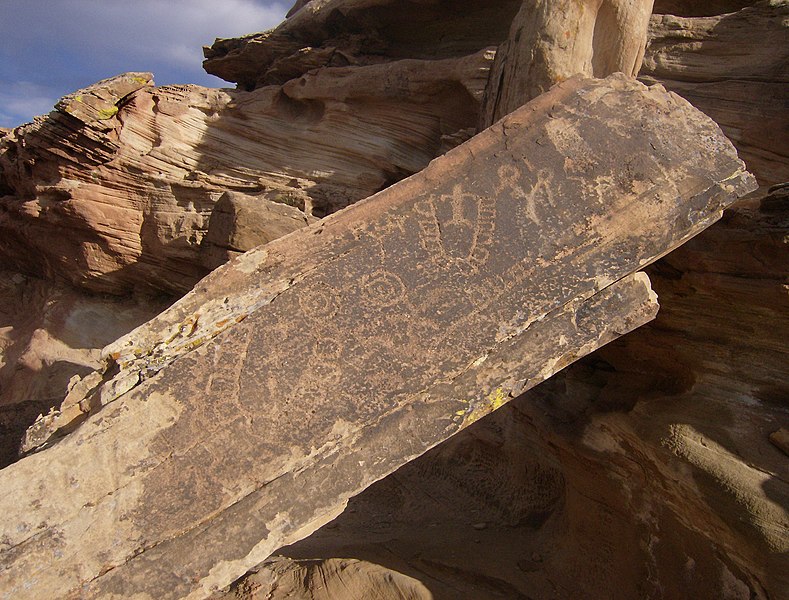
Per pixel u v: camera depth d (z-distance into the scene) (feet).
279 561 11.77
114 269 30.22
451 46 30.55
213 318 7.48
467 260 7.45
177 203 29.66
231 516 7.04
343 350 7.38
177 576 6.86
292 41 34.55
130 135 29.76
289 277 7.61
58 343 27.89
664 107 7.66
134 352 7.47
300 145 30.83
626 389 11.21
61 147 29.37
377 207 7.71
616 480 10.81
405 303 7.43
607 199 7.41
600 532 11.45
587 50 14.98
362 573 10.46
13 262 33.47
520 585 11.53
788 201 8.31
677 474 9.02
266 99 31.24
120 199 29.78
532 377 7.28
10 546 6.62
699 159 7.45
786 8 19.01
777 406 8.71
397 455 7.22
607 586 10.90
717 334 9.52
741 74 19.72
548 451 13.96
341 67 30.14
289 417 7.22
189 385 7.26
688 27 20.62
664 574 9.76
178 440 7.11
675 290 10.01
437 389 7.30
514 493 15.33
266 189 29.86
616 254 7.36
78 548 6.75
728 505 8.14
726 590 8.59
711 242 9.23
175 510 6.98
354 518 15.79
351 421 7.24
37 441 7.41
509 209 7.48
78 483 6.88
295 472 7.15
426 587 10.20
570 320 7.34
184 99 30.96
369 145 29.43
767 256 8.47
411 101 28.43
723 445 8.70
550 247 7.38
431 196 7.63
